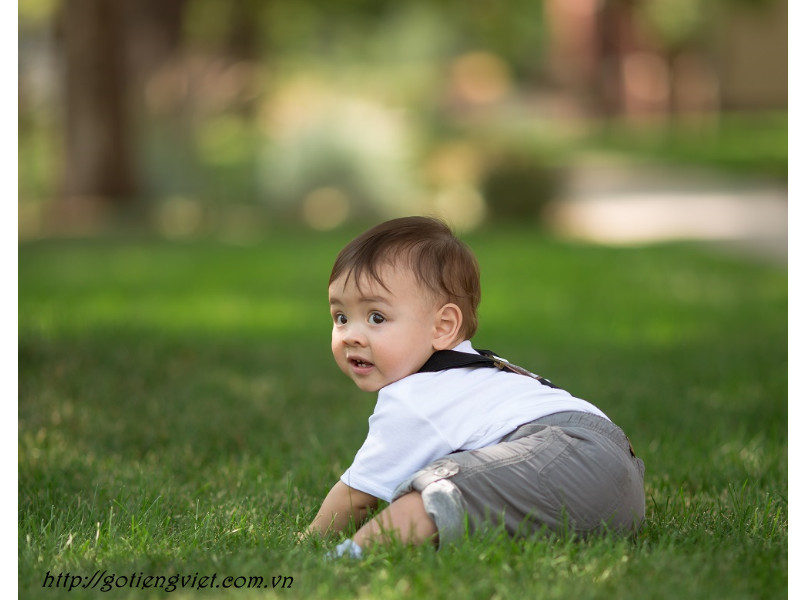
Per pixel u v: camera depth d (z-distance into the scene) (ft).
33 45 118.83
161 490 17.92
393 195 93.20
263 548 14.03
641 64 196.54
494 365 15.24
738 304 45.91
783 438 23.07
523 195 88.63
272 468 19.95
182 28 134.92
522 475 13.71
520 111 171.42
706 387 28.07
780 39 187.93
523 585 12.40
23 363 28.48
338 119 95.30
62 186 96.32
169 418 23.86
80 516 16.51
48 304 45.65
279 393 27.02
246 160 104.22
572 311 44.86
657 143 154.20
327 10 139.44
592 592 12.16
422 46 210.38
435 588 12.23
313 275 57.36
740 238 73.97
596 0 199.82
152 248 71.72
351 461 20.40
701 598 12.21
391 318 14.88
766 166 121.08
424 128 108.78
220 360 31.37
